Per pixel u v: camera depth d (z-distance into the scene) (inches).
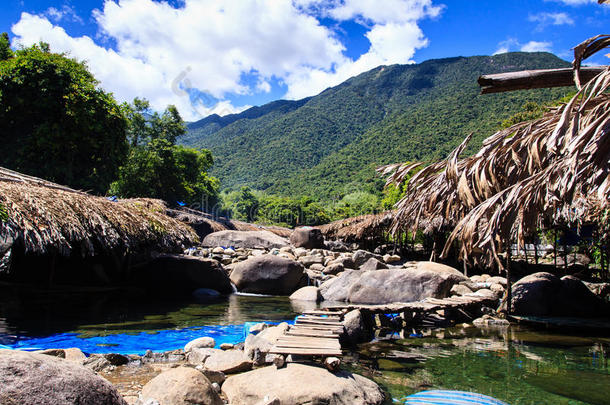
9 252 370.3
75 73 721.0
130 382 150.6
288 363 157.6
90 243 296.2
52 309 301.1
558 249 624.1
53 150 685.3
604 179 117.6
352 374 154.1
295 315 315.3
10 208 243.4
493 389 149.4
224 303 371.9
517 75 150.5
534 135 172.2
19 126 690.8
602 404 134.0
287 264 453.1
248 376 147.4
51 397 79.4
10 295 341.4
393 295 345.4
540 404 134.0
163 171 1207.6
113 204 364.5
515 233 181.2
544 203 153.1
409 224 245.8
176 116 1328.7
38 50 718.5
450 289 369.4
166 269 427.8
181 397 123.3
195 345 198.8
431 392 146.9
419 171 231.1
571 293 324.8
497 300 346.3
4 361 80.3
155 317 289.4
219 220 841.5
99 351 196.5
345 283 406.3
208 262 439.8
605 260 480.4
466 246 169.2
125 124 793.6
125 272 438.0
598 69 149.5
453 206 215.8
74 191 366.9
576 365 183.3
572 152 119.8
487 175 189.9
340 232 887.7
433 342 234.7
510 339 242.5
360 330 241.4
